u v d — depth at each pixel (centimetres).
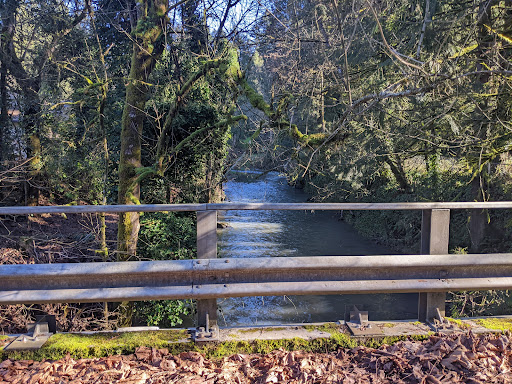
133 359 298
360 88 1221
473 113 918
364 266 307
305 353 305
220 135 1499
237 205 303
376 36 1082
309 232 2200
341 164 1516
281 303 1370
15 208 282
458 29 886
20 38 1482
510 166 1205
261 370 287
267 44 1220
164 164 1230
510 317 348
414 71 656
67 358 294
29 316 760
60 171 1451
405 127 1127
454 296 1107
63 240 1106
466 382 270
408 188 1827
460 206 319
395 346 306
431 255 315
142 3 1164
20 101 1403
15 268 289
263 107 930
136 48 1160
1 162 1270
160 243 1252
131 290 297
